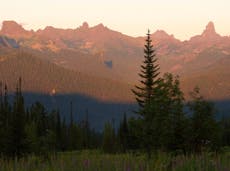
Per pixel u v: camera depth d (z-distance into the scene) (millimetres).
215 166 26094
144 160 28969
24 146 75375
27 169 30250
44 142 78750
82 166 28562
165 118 57594
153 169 27016
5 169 31109
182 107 57938
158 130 56375
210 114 56969
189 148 55844
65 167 28766
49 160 32938
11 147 74250
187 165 27094
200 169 26250
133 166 27109
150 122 57719
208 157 28141
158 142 56188
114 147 133750
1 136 75812
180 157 29047
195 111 57031
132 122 59750
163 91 59531
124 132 149875
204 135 55750
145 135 56875
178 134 56781
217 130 56281
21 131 77500
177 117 57156
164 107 58938
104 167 27844
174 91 59406
